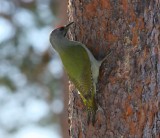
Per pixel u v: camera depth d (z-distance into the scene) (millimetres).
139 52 13070
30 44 30922
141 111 13039
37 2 31719
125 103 13141
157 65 13070
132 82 13094
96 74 13414
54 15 31312
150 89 13039
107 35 13367
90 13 13539
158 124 13047
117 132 13195
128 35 13141
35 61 30938
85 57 13688
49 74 31328
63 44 14117
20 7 31656
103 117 13359
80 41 13812
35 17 31312
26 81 31562
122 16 13188
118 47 13242
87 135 13586
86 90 13562
